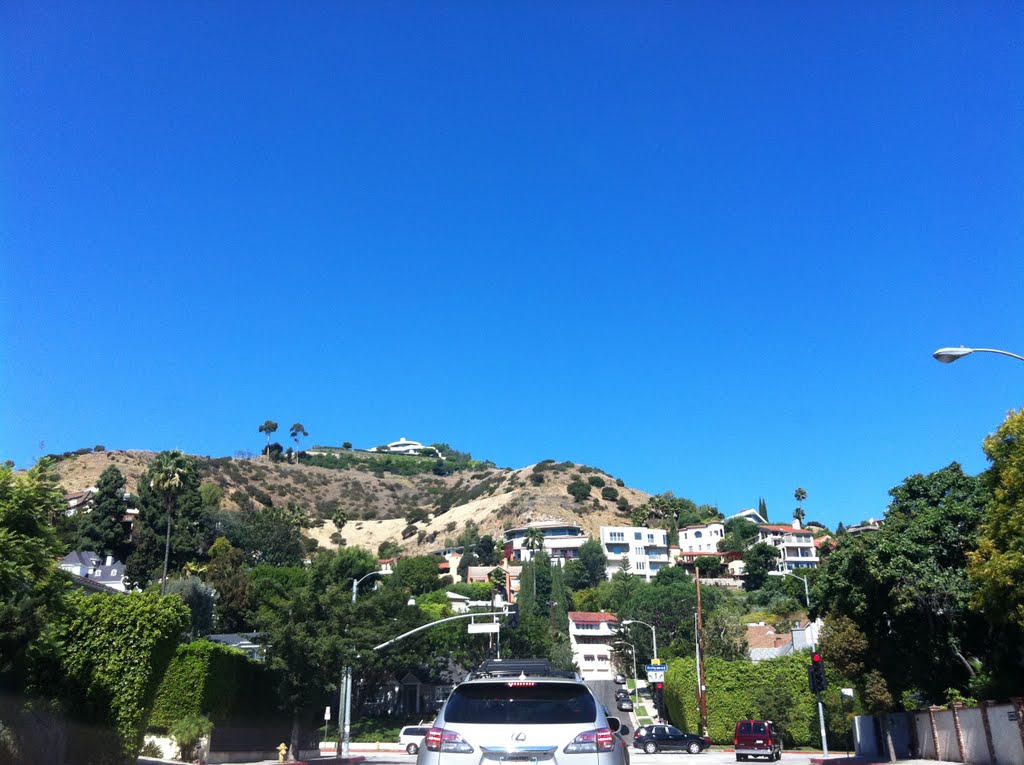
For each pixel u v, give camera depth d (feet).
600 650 357.61
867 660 100.07
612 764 24.17
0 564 52.08
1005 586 71.67
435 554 539.70
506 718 25.29
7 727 51.88
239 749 107.65
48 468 57.88
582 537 498.69
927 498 97.30
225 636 191.21
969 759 85.20
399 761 138.62
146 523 271.90
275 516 368.48
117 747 61.11
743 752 120.06
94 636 62.54
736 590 420.77
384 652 182.39
